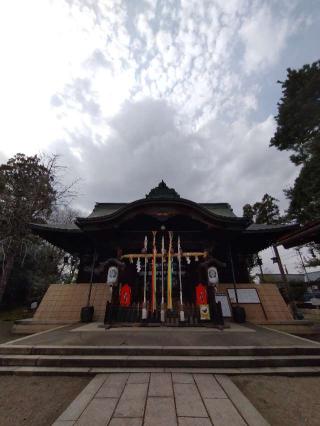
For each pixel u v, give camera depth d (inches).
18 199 615.2
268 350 203.2
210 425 113.7
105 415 121.8
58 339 239.5
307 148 667.4
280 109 726.5
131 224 452.8
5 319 517.7
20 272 704.4
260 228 457.4
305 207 671.8
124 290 342.6
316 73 615.2
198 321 318.3
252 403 139.0
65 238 485.7
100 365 190.1
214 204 632.4
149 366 188.5
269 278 1208.2
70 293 429.1
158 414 122.4
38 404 140.9
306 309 772.6
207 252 360.8
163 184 546.0
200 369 183.6
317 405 136.8
